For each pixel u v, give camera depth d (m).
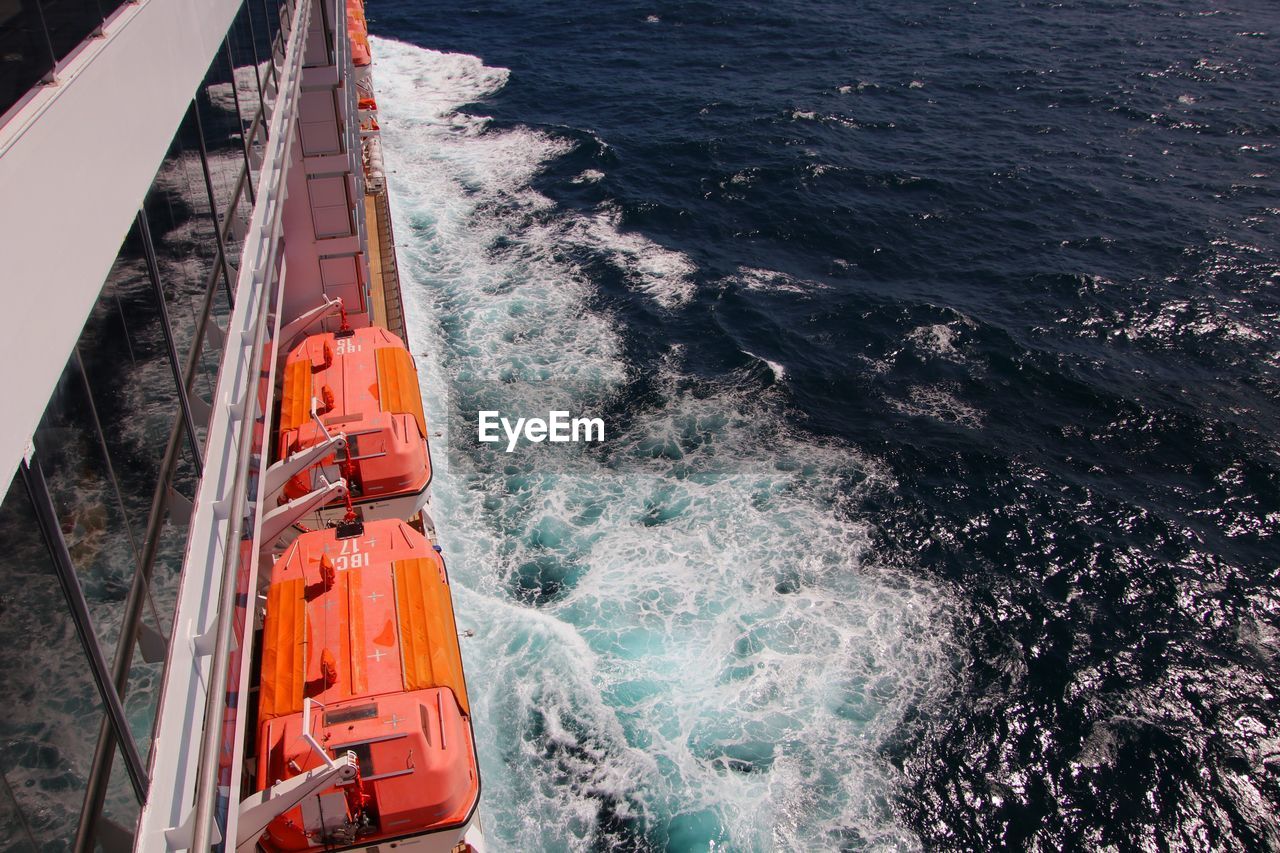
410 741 13.29
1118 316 38.44
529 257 42.31
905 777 21.28
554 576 26.05
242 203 12.70
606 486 29.56
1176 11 77.12
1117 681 23.67
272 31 16.95
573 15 75.88
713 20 74.62
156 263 7.94
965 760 21.70
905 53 68.44
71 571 5.55
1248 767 21.70
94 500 6.04
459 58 67.38
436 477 29.48
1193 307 38.88
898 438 31.88
